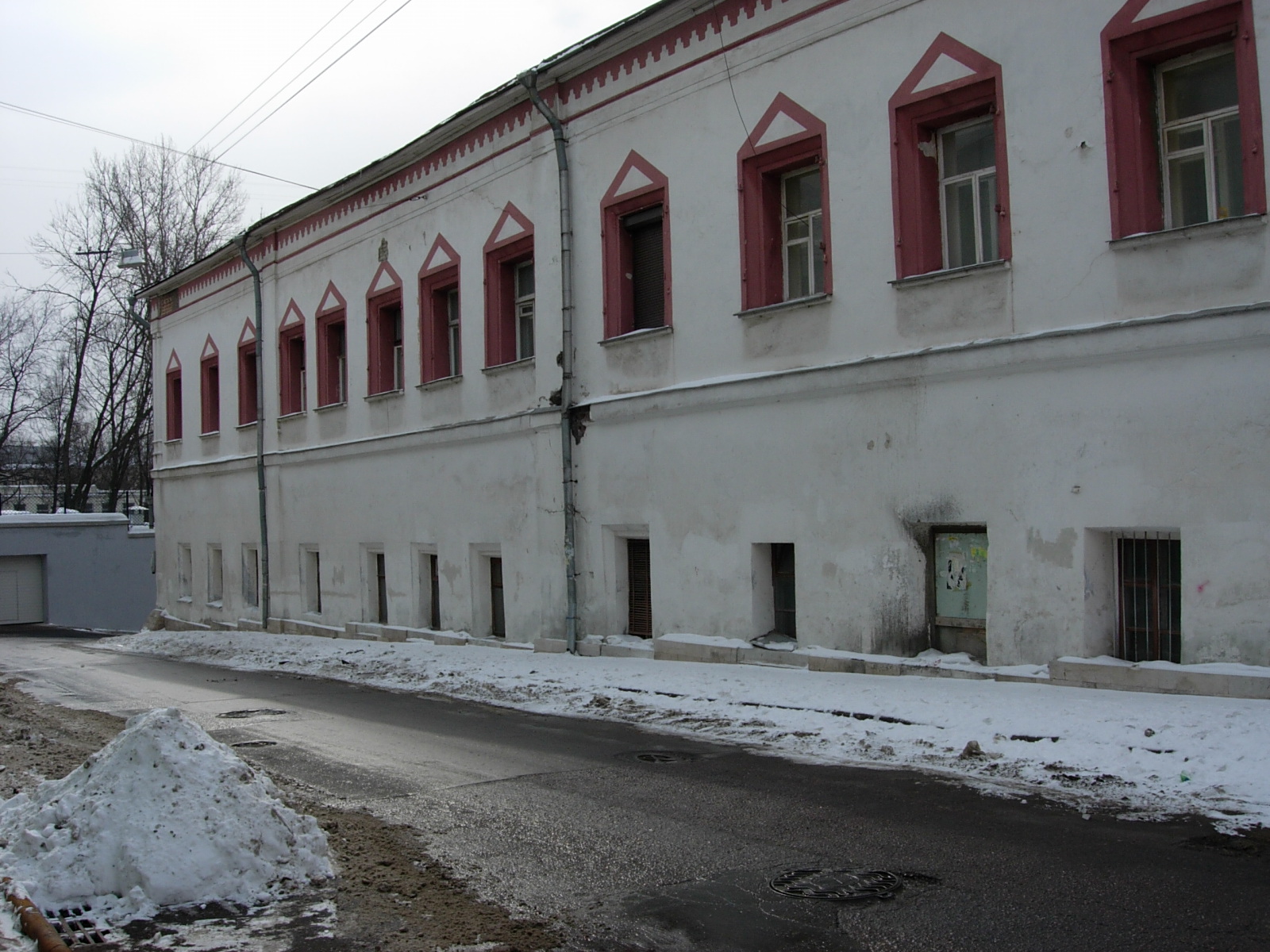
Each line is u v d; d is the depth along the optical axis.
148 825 5.84
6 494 70.31
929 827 6.80
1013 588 11.15
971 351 11.46
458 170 19.58
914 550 12.08
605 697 12.48
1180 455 9.95
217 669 19.84
